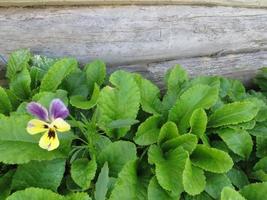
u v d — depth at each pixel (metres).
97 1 0.25
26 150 0.20
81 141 0.23
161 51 0.28
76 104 0.23
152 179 0.21
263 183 0.22
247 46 0.30
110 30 0.26
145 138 0.23
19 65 0.25
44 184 0.21
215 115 0.24
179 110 0.24
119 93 0.23
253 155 0.26
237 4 0.28
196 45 0.29
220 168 0.22
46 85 0.24
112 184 0.21
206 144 0.23
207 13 0.28
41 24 0.25
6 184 0.21
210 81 0.26
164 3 0.27
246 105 0.24
